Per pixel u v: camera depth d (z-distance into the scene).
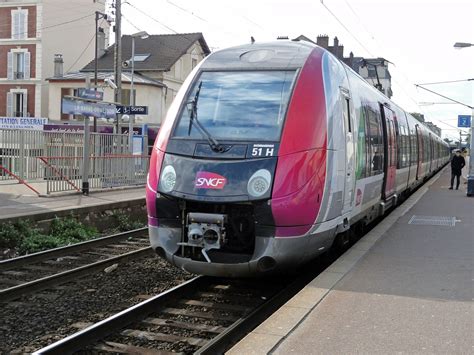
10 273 8.70
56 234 11.83
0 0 43.34
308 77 6.96
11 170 16.94
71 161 16.20
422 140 23.23
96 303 7.09
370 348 4.36
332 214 6.97
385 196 11.71
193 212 6.38
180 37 44.72
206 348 5.00
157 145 6.93
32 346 5.57
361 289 6.07
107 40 48.59
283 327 4.80
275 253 6.13
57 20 44.41
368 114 9.53
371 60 53.56
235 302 6.93
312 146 6.48
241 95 6.96
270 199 6.08
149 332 5.82
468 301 5.65
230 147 6.42
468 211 13.55
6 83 43.59
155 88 39.06
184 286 7.13
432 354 4.25
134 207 15.06
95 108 15.62
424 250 8.32
